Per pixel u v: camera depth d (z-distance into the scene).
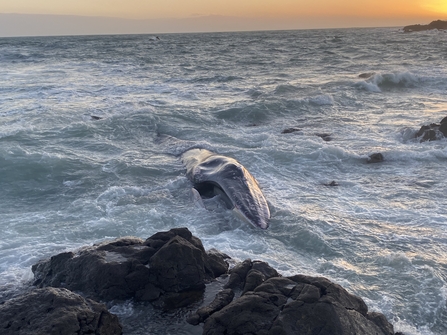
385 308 6.17
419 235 8.39
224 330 5.23
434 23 122.69
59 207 9.94
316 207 9.80
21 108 19.97
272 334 5.04
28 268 7.23
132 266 6.45
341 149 13.45
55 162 12.45
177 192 10.71
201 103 21.44
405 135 15.27
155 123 17.23
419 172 12.06
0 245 8.07
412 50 50.50
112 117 17.31
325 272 7.17
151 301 6.26
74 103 21.39
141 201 10.14
